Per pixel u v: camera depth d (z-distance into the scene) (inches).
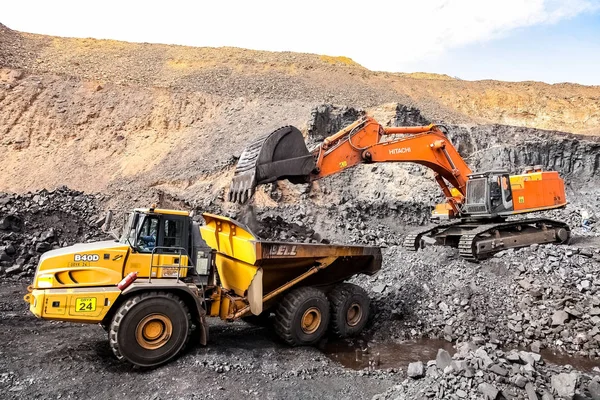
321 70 1589.6
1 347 231.6
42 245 455.2
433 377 190.5
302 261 274.7
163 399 187.3
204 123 1013.2
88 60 1369.3
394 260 417.7
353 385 213.6
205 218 301.4
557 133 1045.2
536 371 185.3
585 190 922.7
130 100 1055.0
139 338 215.9
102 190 788.6
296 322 262.5
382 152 364.2
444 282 346.3
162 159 885.8
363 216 669.3
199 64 1457.9
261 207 648.4
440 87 1750.7
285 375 219.8
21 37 1502.2
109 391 192.7
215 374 212.4
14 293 359.6
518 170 900.0
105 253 227.3
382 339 294.0
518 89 1835.6
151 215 244.4
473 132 1029.2
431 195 754.8
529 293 316.5
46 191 627.5
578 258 353.7
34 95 1007.6
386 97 1409.9
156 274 238.5
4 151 888.9
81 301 211.6
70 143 937.5
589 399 171.6
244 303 266.4
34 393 184.5
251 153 279.9
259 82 1291.8
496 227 408.8
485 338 283.6
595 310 283.6
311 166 294.4
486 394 167.5
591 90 1903.3
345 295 293.3
